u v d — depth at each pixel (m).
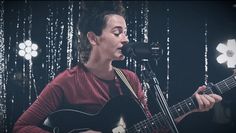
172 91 3.49
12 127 3.27
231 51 3.45
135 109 2.94
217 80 3.52
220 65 3.51
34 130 2.96
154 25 3.51
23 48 3.32
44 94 3.09
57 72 3.30
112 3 3.29
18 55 3.31
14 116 3.27
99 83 3.17
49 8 3.36
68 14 3.33
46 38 3.34
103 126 2.91
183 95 3.50
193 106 2.84
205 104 2.80
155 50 2.57
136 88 3.21
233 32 3.62
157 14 3.52
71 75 3.17
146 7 3.49
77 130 2.91
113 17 3.23
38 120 3.02
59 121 2.94
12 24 3.33
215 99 2.82
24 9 3.35
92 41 3.23
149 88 2.65
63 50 3.31
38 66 3.31
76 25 3.31
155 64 3.47
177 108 2.84
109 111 2.93
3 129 3.26
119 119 2.92
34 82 3.30
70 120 2.94
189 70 3.53
